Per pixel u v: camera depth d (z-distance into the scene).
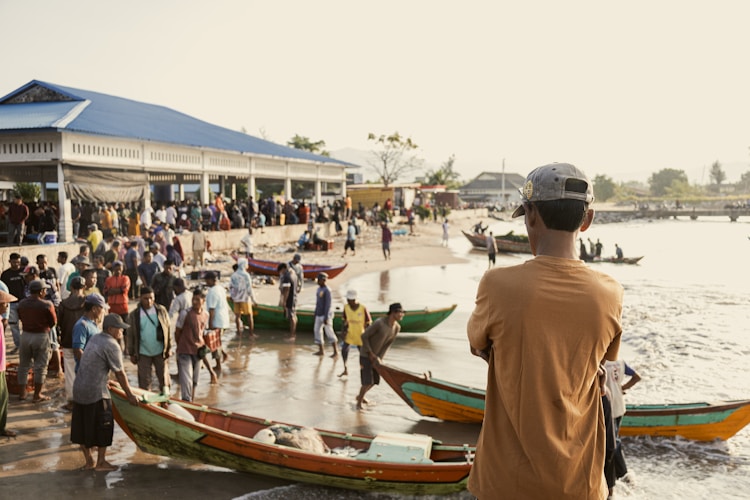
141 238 20.89
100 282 13.90
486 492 2.16
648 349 15.91
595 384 2.21
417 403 10.49
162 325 10.02
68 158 25.00
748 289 27.45
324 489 7.76
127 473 8.02
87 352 7.83
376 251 41.19
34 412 10.01
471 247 50.38
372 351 10.90
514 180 157.00
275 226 38.94
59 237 24.66
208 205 35.84
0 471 7.87
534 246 2.29
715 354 15.28
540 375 2.06
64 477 7.79
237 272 16.33
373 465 7.35
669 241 60.34
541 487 2.05
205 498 7.39
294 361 14.25
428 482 7.38
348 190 70.44
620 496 7.65
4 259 18.62
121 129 28.61
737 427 9.27
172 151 32.34
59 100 31.73
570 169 2.19
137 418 8.04
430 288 26.81
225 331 17.48
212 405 11.02
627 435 9.53
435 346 16.45
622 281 30.41
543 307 2.07
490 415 2.22
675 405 9.40
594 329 2.09
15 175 33.19
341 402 11.36
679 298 24.75
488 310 2.17
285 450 7.52
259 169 41.84
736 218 109.12
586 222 2.24
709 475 8.32
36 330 10.40
